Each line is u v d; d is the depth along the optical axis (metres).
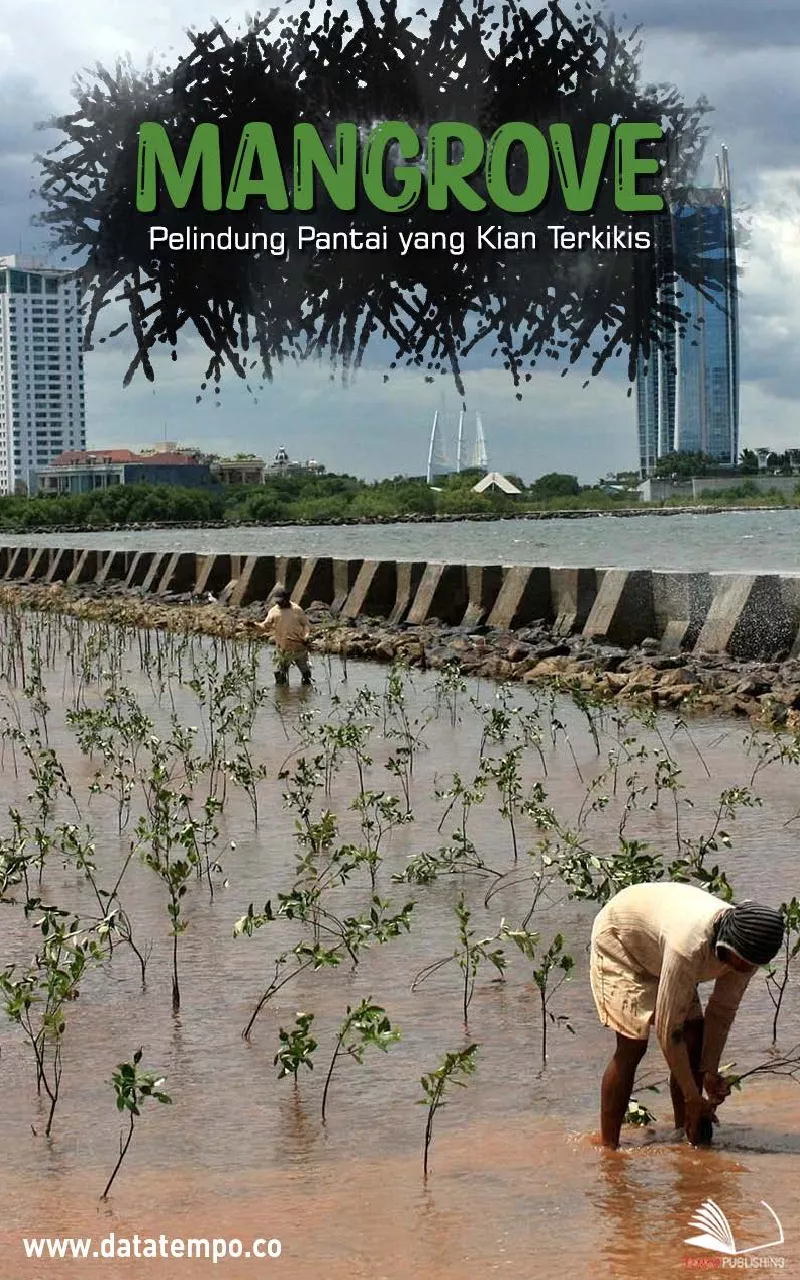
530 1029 7.08
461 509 150.62
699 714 17.66
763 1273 4.53
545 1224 4.95
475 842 11.06
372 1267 4.68
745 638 22.00
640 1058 5.62
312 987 7.78
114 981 7.96
